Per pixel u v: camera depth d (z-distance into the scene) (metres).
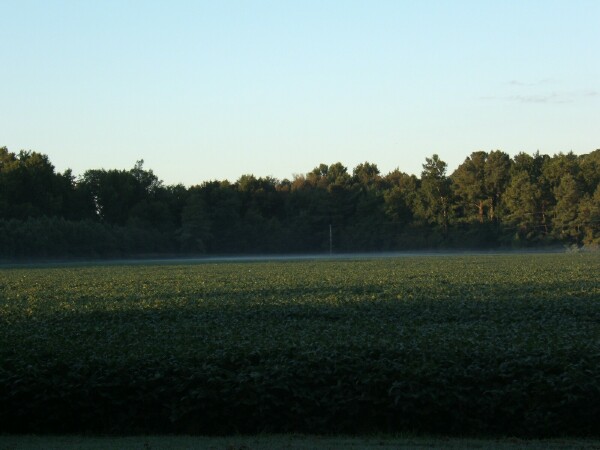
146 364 13.59
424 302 28.50
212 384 12.91
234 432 12.80
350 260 83.62
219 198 132.62
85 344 15.92
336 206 130.88
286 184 156.38
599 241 108.62
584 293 32.78
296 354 14.03
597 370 12.62
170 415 12.89
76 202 127.69
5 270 70.25
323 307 27.14
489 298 30.09
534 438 12.17
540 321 22.41
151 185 139.88
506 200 119.44
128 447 11.49
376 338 16.30
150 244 120.25
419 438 12.23
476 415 12.51
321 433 12.64
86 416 13.02
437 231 124.31
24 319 25.17
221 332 18.78
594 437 12.09
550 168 118.38
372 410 12.67
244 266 70.75
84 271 66.12
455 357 13.52
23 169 121.19
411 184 131.62
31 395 13.07
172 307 28.69
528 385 12.47
